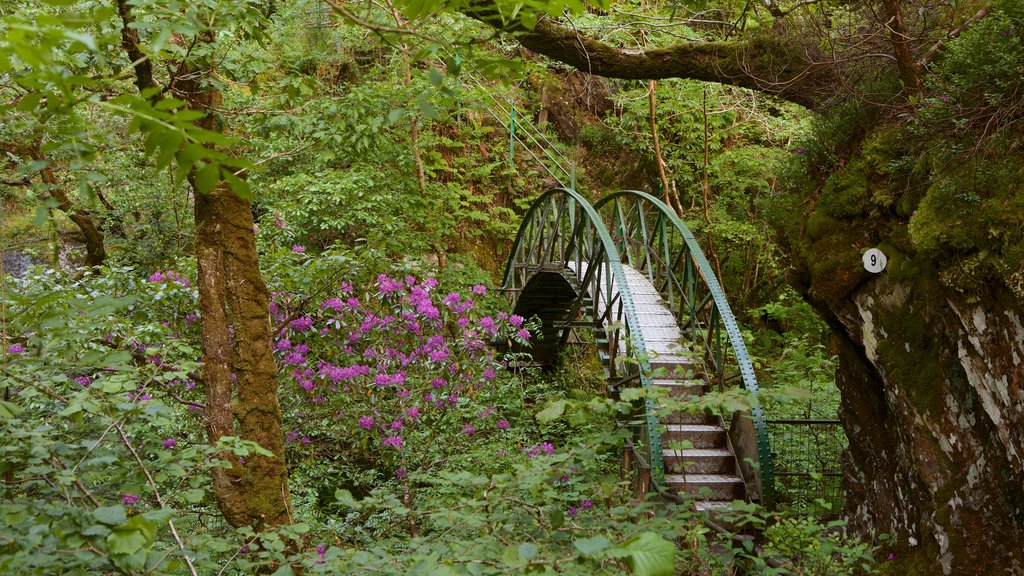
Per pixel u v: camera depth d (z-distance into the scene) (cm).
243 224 362
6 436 231
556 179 1356
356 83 1102
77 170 228
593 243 828
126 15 305
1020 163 366
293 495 584
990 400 370
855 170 466
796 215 521
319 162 1027
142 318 555
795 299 1299
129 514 264
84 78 175
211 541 272
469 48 256
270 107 443
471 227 1350
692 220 1274
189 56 338
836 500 693
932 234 382
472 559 228
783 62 555
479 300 1041
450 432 648
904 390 432
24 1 322
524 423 789
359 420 566
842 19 539
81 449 265
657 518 310
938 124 409
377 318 612
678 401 327
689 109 1235
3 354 265
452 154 1363
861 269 459
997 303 362
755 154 1241
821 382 991
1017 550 368
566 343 1056
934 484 412
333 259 595
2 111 212
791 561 360
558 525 282
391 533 455
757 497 557
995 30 383
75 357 307
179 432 495
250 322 362
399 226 1053
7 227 884
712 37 919
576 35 584
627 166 1448
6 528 217
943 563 403
